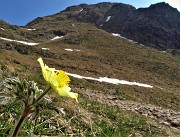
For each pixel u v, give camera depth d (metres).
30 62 84.56
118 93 65.31
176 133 15.22
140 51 156.38
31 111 2.51
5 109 7.68
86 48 146.50
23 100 2.51
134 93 80.38
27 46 111.06
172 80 121.94
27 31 181.62
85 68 101.31
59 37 177.00
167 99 84.19
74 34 173.38
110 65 120.94
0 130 5.65
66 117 10.03
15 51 103.19
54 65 97.50
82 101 16.03
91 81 83.44
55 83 2.59
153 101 77.31
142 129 13.48
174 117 19.77
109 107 17.41
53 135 7.41
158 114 20.55
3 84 2.53
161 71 130.25
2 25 171.38
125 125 13.09
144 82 103.88
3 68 16.45
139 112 20.75
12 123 6.53
